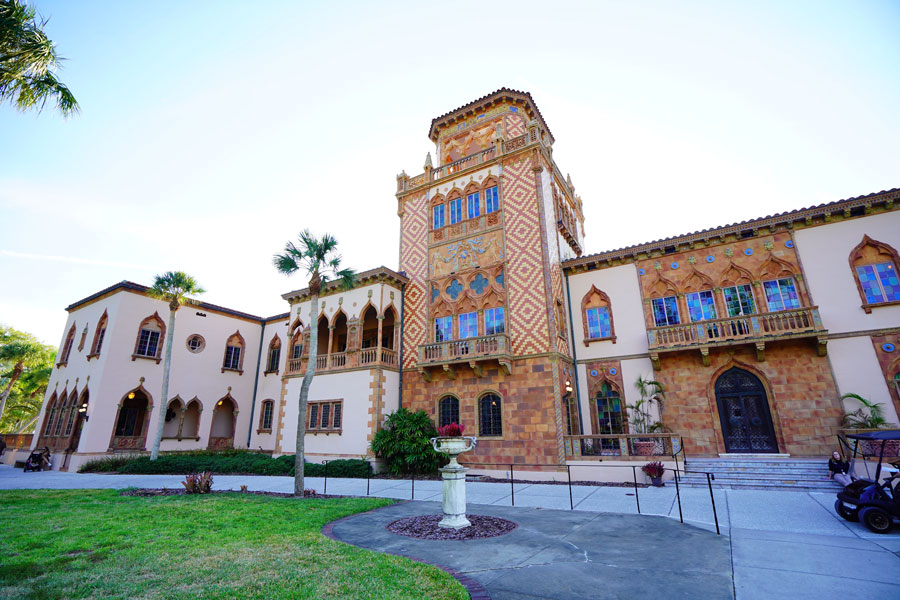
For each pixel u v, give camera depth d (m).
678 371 18.94
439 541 8.27
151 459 22.58
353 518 10.41
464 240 23.19
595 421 20.28
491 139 26.16
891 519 8.51
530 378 19.34
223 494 14.20
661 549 7.62
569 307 22.09
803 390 16.58
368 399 21.44
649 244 20.55
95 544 7.86
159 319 27.19
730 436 17.58
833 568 6.48
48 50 10.67
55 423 27.00
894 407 15.17
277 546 7.70
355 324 23.58
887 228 16.52
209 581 5.92
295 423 23.88
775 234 18.39
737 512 10.62
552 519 10.18
